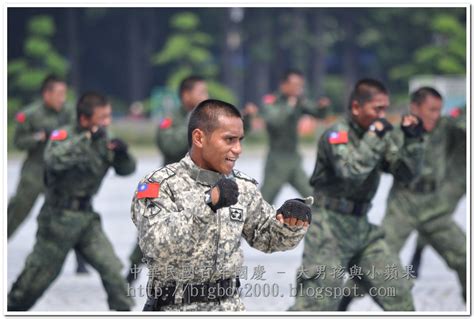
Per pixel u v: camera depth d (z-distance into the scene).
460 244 14.67
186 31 96.19
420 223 14.84
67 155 13.25
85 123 13.63
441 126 15.09
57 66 92.75
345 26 104.00
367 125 12.12
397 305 12.05
